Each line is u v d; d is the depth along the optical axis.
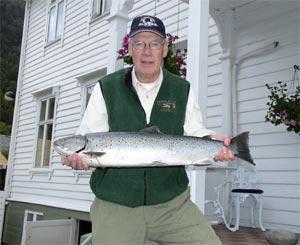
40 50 11.97
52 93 10.70
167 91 2.27
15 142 12.48
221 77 6.29
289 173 5.27
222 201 5.59
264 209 5.45
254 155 5.68
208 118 6.39
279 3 5.61
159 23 2.28
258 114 5.73
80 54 9.99
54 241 7.88
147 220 2.16
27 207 10.99
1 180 21.84
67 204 9.23
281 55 5.57
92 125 2.26
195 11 4.31
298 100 4.81
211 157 2.14
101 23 9.40
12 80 36.97
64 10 10.98
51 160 10.31
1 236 11.80
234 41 6.20
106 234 2.13
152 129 2.12
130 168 2.15
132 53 2.27
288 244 3.81
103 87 2.28
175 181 2.25
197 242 2.18
